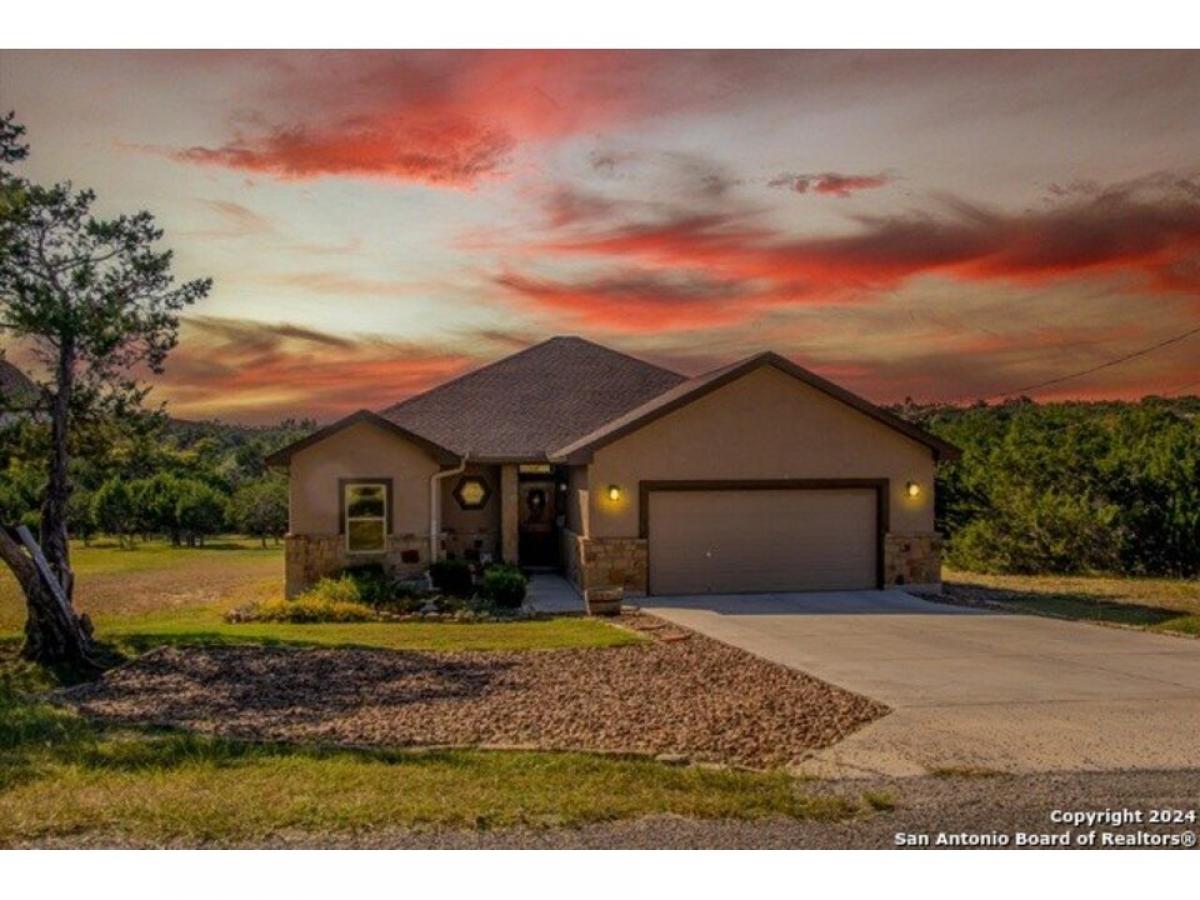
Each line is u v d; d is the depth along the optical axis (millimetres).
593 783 6816
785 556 19531
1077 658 12000
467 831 5883
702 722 8758
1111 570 25469
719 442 19344
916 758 7500
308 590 18797
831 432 19672
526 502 23109
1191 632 14383
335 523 19422
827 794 6625
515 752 7777
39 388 13672
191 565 31234
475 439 22875
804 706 9328
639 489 19094
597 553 18922
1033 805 6391
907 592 19469
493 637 14039
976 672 11031
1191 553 24016
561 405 24719
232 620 16766
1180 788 6719
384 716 9156
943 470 30875
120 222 13258
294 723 8930
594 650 12766
